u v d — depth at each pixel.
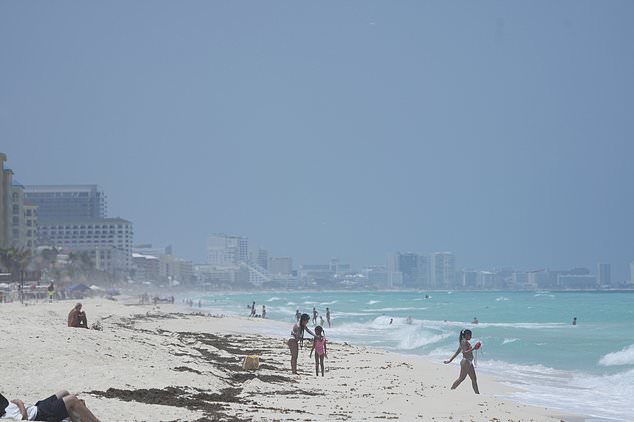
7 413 19.81
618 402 43.00
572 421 36.09
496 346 79.62
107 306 163.50
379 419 29.89
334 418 29.17
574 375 56.50
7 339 40.75
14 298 182.25
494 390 46.97
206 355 54.41
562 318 166.12
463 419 31.72
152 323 110.50
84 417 20.47
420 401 36.53
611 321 151.12
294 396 35.78
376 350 74.56
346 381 44.47
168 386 33.47
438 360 67.94
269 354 61.41
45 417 20.08
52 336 43.84
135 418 25.45
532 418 33.12
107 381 32.91
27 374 33.28
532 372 58.81
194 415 26.91
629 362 63.44
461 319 170.00
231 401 32.19
